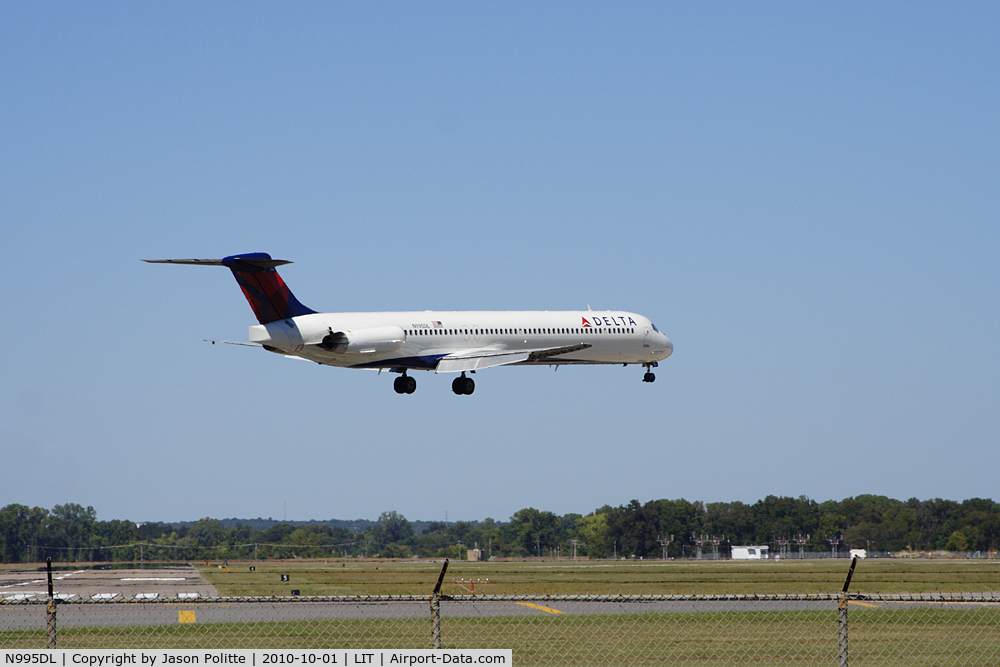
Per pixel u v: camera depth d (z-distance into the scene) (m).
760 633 85.44
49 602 57.06
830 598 58.06
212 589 146.88
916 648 77.31
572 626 89.38
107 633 84.50
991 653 75.19
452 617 97.00
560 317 196.62
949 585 155.75
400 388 191.12
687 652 75.44
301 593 140.75
